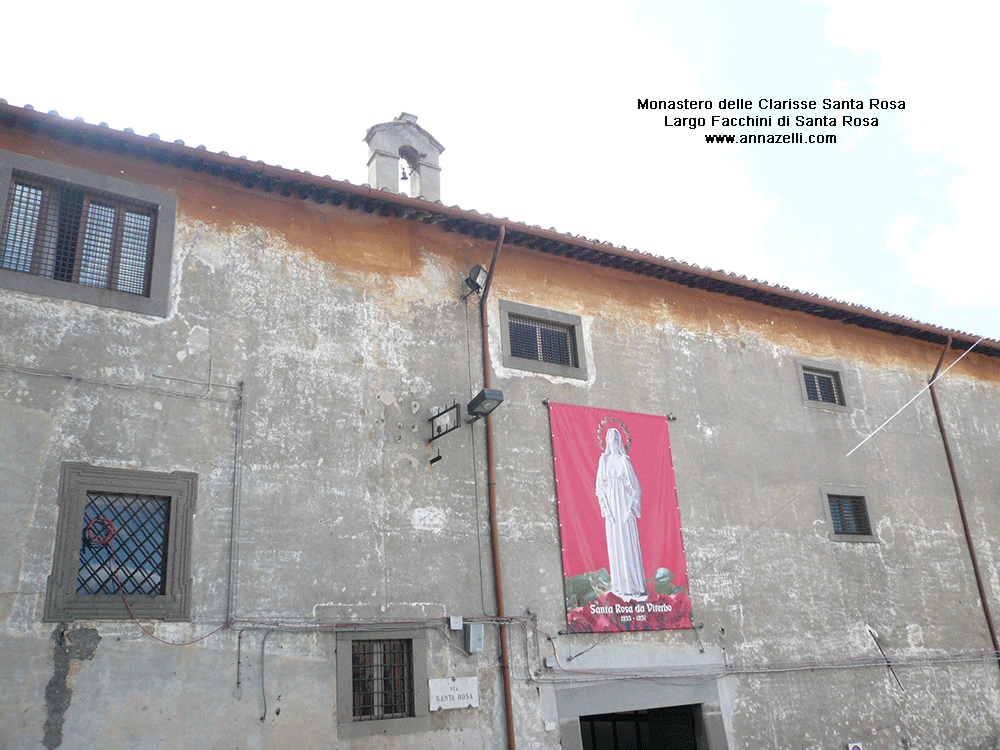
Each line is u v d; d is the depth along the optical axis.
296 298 10.86
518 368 12.37
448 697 10.18
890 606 14.43
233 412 9.94
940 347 17.78
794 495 14.30
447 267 12.33
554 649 11.11
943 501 16.09
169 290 10.00
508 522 11.42
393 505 10.63
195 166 10.45
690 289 14.74
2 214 9.26
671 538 12.69
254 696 9.03
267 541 9.65
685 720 12.31
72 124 9.49
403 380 11.33
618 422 12.95
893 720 13.56
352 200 11.41
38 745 7.89
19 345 8.92
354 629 9.83
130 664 8.52
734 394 14.45
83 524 8.75
